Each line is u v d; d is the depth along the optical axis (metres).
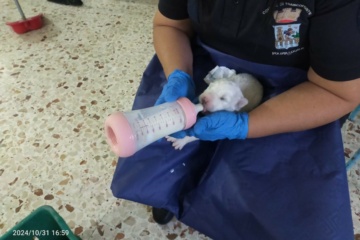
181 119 0.57
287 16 0.58
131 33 1.54
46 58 1.42
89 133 1.13
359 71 0.57
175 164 0.72
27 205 0.95
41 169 1.03
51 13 1.67
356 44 0.54
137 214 0.93
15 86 1.30
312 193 0.61
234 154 0.68
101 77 1.33
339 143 0.65
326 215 0.59
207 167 0.72
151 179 0.71
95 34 1.54
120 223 0.92
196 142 0.73
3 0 1.76
